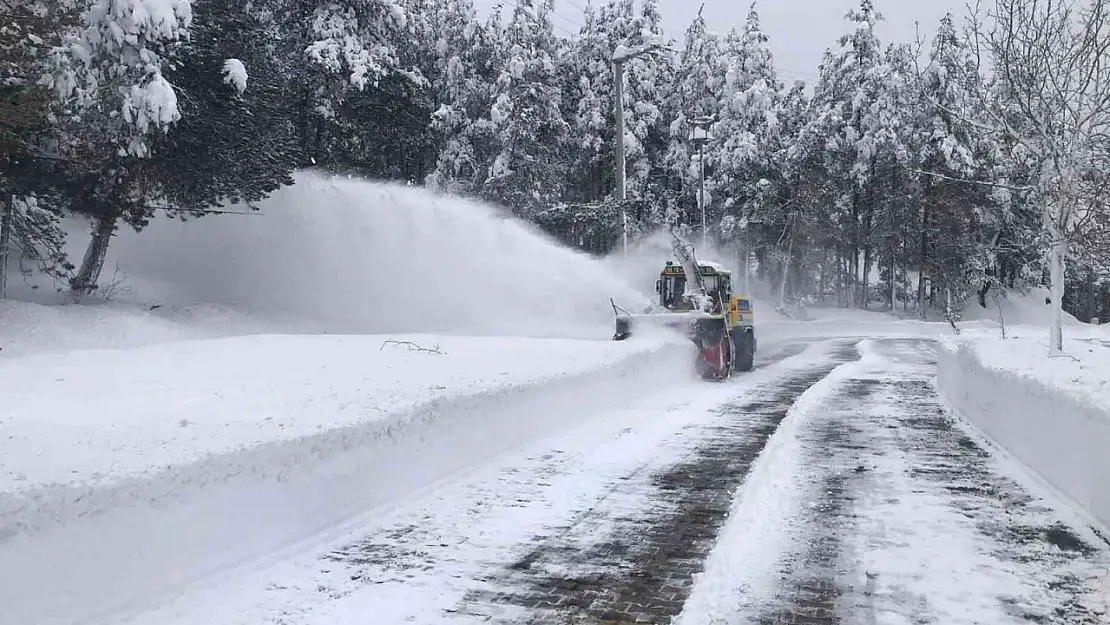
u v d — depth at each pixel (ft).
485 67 142.10
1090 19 38.47
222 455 18.19
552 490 24.94
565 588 17.03
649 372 47.83
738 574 17.69
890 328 139.23
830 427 36.63
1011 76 40.78
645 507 23.18
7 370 33.24
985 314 158.40
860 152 166.40
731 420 38.04
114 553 15.20
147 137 55.93
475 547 19.58
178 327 59.00
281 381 32.14
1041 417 27.02
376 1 88.84
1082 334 95.14
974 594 16.60
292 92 79.97
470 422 28.35
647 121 153.69
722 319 56.75
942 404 44.16
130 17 51.80
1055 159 39.96
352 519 21.39
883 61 168.25
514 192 118.83
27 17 45.34
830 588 16.97
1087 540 20.11
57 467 16.74
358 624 15.01
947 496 24.38
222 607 15.62
